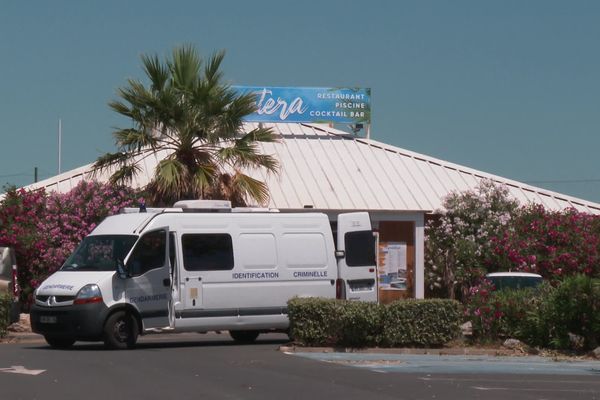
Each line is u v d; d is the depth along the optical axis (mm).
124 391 14828
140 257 22484
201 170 32688
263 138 34281
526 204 39188
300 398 14320
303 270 24750
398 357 21141
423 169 41938
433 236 38594
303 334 22219
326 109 44906
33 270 32094
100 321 21672
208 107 33125
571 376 18125
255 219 24312
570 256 34375
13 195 32688
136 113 32875
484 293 23766
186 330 23109
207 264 23453
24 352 21078
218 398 14227
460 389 15633
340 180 40062
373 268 26469
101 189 33188
